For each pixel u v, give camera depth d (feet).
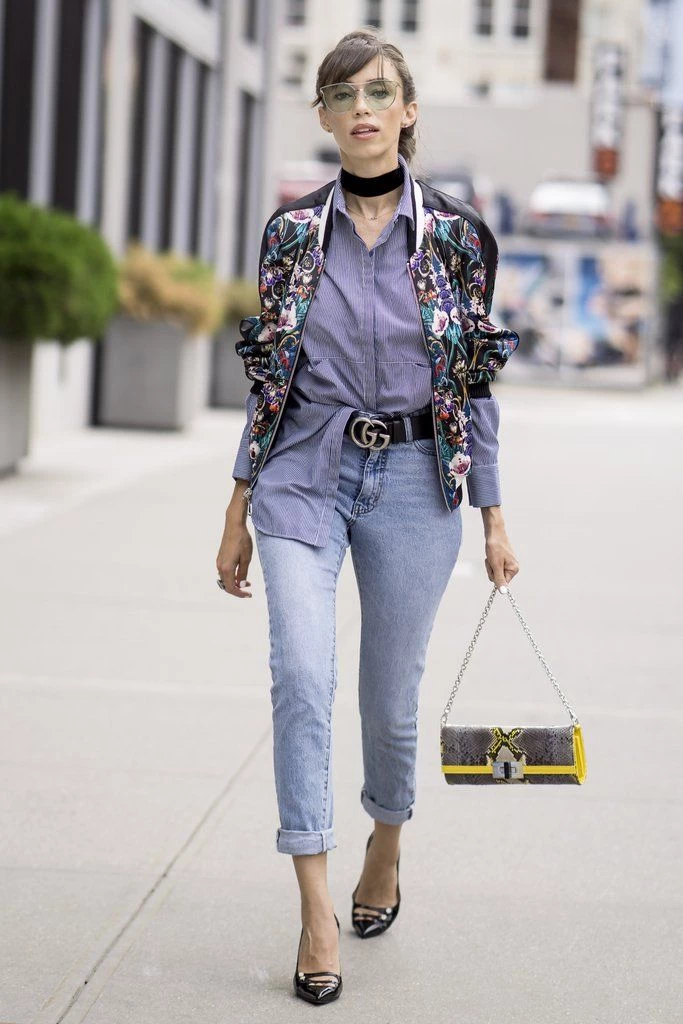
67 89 166.61
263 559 33.30
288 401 33.42
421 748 52.37
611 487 136.15
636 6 584.81
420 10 563.07
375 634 34.19
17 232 113.19
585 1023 31.76
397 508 33.32
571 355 372.38
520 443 184.55
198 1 209.15
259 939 35.91
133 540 95.14
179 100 206.49
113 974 33.63
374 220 33.17
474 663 65.05
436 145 386.11
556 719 55.98
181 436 172.55
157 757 50.34
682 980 34.17
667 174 379.35
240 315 218.59
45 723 53.98
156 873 40.11
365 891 36.55
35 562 86.22
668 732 55.06
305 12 566.36
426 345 32.63
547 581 86.07
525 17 561.02
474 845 42.91
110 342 175.52
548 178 378.53
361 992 33.04
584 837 43.75
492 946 35.88
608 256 369.91
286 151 383.24
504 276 373.20
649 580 87.51
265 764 49.90
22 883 39.14
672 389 410.93
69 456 143.43
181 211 210.38
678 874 41.06
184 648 66.49
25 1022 30.96
